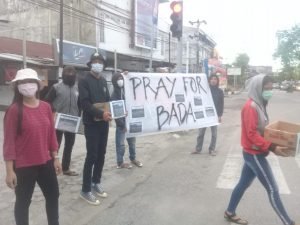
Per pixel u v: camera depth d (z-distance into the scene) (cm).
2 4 3112
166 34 4228
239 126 1720
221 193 685
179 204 630
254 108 488
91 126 605
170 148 1121
